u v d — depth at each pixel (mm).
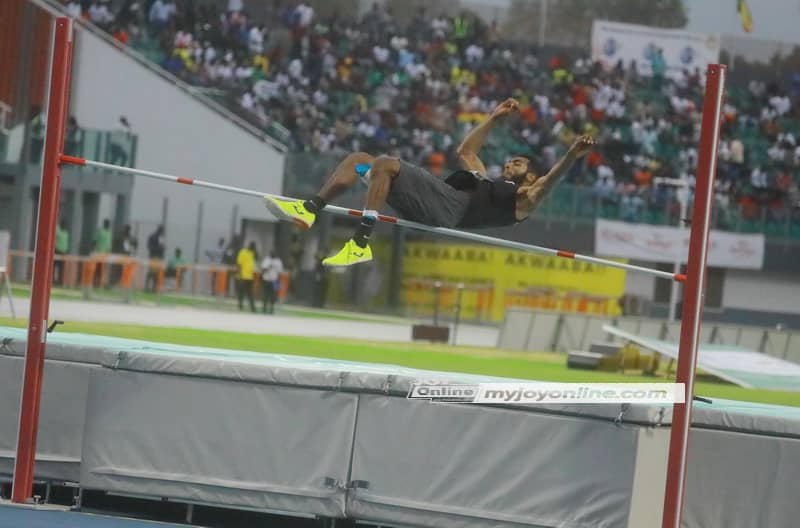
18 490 24422
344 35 106375
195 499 24750
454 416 23953
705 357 56781
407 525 24125
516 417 23688
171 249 91688
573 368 57875
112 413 25062
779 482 23953
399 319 93312
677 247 94750
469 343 74188
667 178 103438
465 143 25609
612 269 94375
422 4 110750
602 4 111812
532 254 94750
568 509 23344
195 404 24844
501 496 23688
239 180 93688
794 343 72000
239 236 92062
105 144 87562
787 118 109250
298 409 24547
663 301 99375
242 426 24688
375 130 101562
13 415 26016
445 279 97500
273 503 24500
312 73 104312
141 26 100812
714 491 24234
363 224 23109
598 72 107438
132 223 90312
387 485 24188
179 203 92250
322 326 74625
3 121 85750
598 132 105375
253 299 83500
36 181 86125
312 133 101125
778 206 97625
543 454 23547
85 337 28234
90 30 91500
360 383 24312
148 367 24969
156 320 62031
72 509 25016
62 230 83938
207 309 80938
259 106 101938
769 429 24031
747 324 101688
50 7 87062
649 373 59062
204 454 24797
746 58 111188
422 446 24078
